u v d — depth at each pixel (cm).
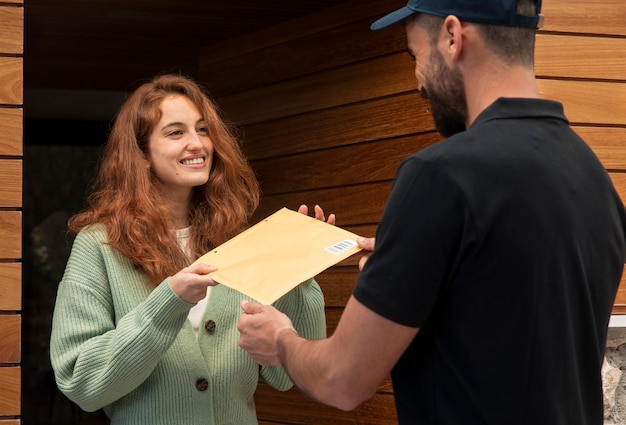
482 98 169
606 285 172
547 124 168
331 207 373
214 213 271
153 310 231
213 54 427
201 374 250
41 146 729
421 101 338
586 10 317
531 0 169
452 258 157
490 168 158
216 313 259
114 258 253
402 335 158
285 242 223
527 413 160
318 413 380
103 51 487
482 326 158
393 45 348
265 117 402
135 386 239
